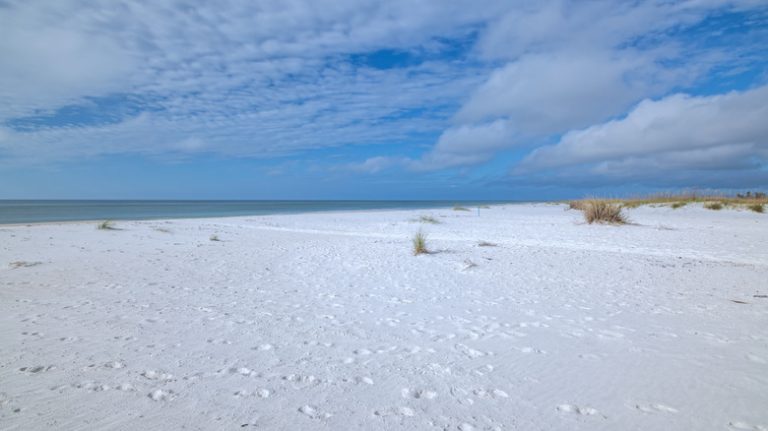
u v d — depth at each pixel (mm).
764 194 28359
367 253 9562
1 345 3926
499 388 3062
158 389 3057
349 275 7277
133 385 3117
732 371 3258
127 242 11922
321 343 4023
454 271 7488
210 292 6129
